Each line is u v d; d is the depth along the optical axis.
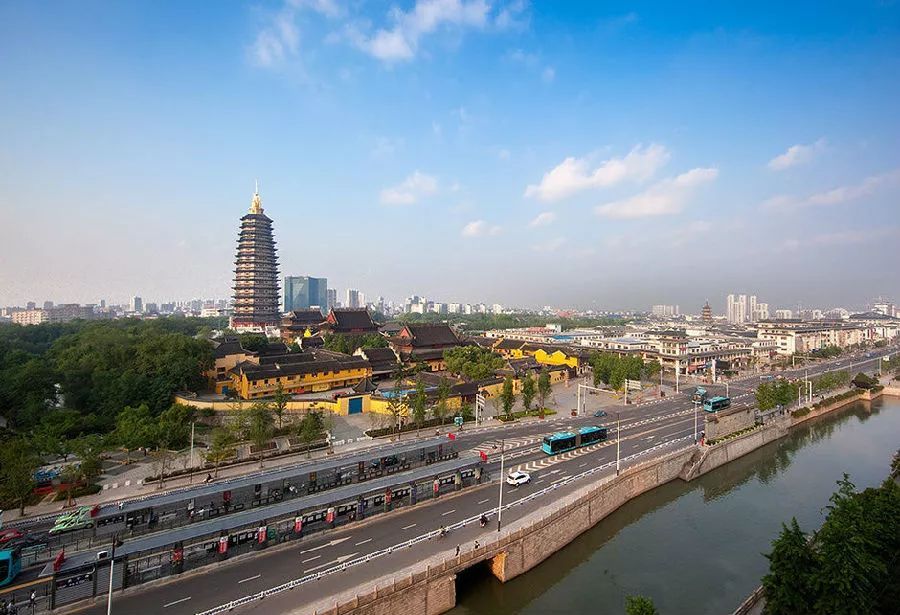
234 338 144.12
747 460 91.31
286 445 81.19
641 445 84.81
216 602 38.56
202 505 56.72
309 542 48.69
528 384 106.88
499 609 45.78
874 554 40.00
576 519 58.25
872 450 98.50
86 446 65.00
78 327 189.00
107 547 46.25
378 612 39.09
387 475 66.06
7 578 41.00
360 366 127.25
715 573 52.47
